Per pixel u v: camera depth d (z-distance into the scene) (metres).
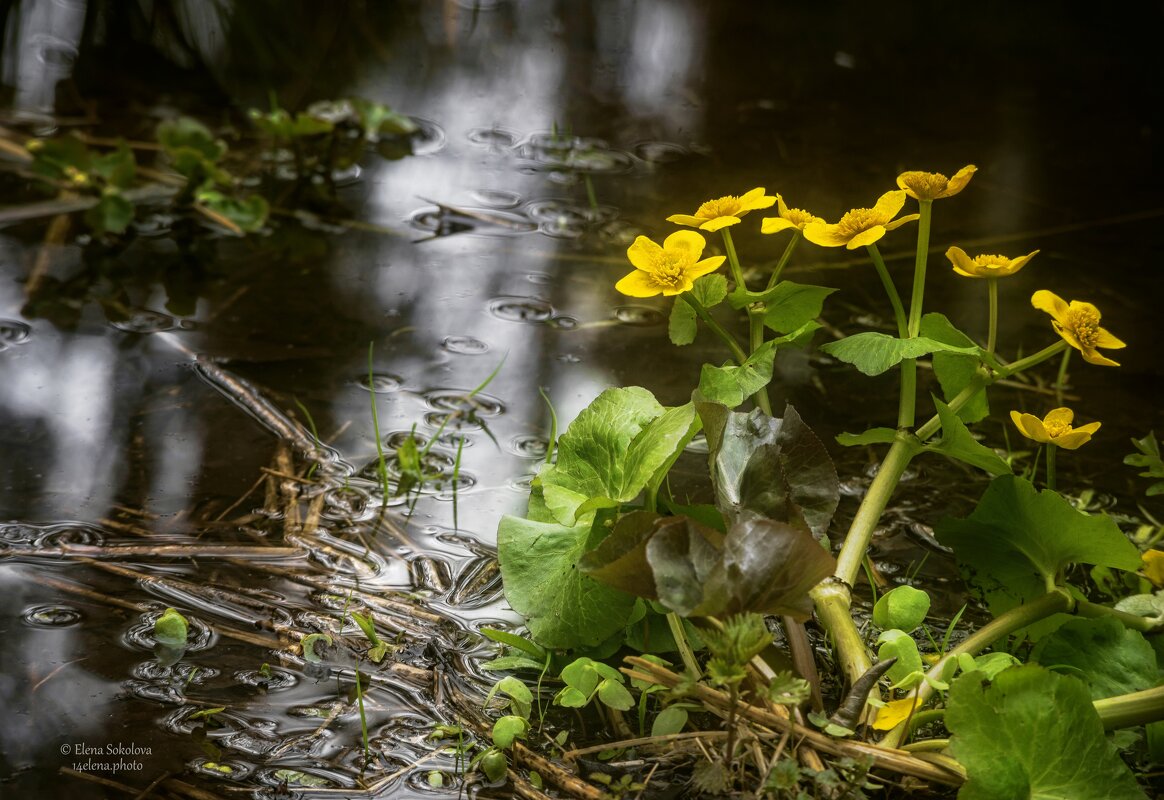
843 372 2.03
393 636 1.82
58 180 2.18
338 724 1.78
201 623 1.82
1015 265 1.81
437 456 1.94
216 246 2.12
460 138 2.42
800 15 3.33
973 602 1.86
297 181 2.22
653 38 3.13
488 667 1.80
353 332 2.04
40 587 1.83
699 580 1.74
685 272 1.82
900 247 2.17
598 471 1.82
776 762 1.74
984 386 1.83
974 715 1.73
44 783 1.75
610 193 2.23
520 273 2.12
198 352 2.01
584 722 1.79
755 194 1.84
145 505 1.89
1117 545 1.80
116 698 1.78
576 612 1.80
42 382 1.97
